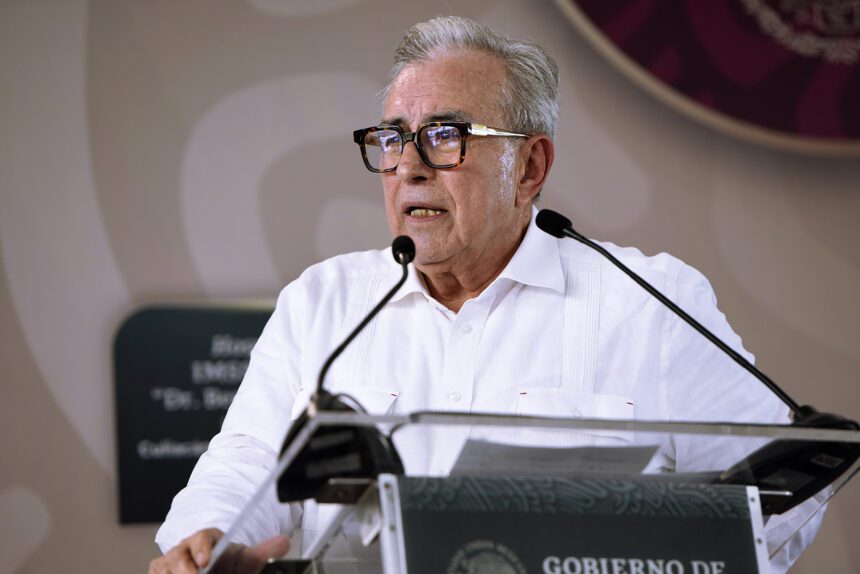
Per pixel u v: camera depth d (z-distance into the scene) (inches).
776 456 119.3
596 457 112.1
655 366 171.8
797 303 318.0
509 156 171.5
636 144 315.6
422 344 176.4
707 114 312.0
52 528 293.7
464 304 175.5
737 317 315.6
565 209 312.2
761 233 318.0
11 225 299.0
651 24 312.3
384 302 121.0
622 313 175.2
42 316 298.4
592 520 112.3
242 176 307.9
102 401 299.0
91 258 301.4
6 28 302.2
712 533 115.2
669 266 179.6
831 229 320.5
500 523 109.7
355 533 115.3
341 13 313.9
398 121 168.7
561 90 314.0
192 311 302.7
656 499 115.2
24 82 302.2
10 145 300.5
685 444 141.5
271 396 177.6
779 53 314.7
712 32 313.6
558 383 171.3
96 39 305.1
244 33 310.5
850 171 322.0
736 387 171.3
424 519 107.9
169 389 300.8
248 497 161.2
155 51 307.3
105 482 297.4
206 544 131.0
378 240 310.5
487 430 111.6
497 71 171.9
